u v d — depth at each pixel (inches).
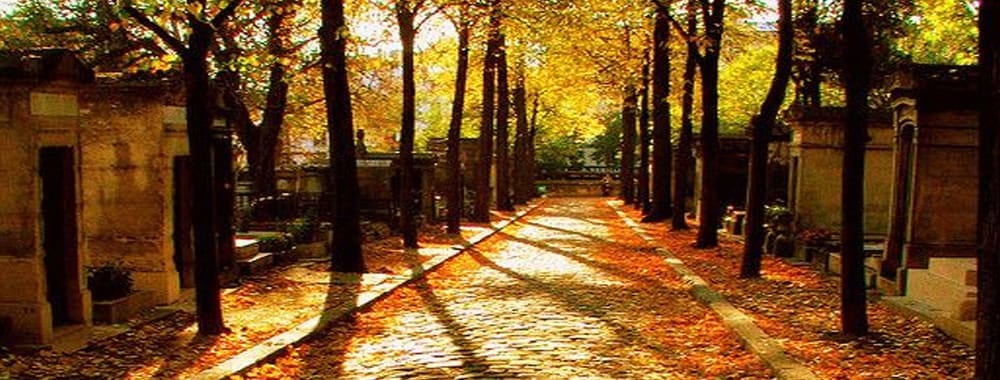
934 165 499.5
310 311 470.0
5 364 325.7
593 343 397.1
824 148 764.0
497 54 1187.9
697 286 557.3
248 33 735.1
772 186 993.5
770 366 334.6
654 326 440.5
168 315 443.2
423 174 1163.9
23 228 353.7
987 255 196.2
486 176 1230.9
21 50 362.6
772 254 731.4
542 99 2033.7
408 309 501.7
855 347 362.9
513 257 806.5
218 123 542.9
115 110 473.4
